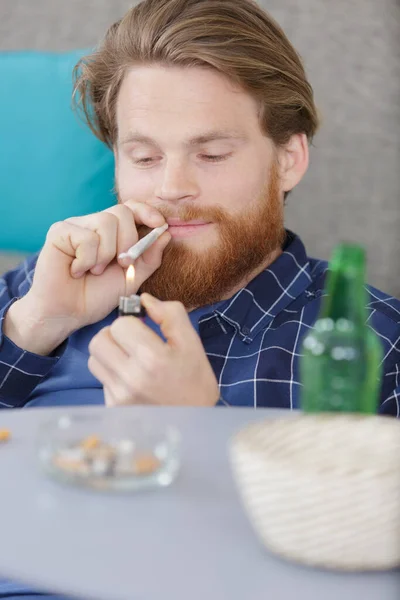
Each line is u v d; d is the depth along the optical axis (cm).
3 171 237
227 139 157
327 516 59
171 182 154
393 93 248
